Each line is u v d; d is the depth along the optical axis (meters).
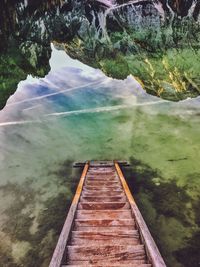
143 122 8.56
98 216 4.00
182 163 6.91
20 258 4.87
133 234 3.41
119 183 5.76
